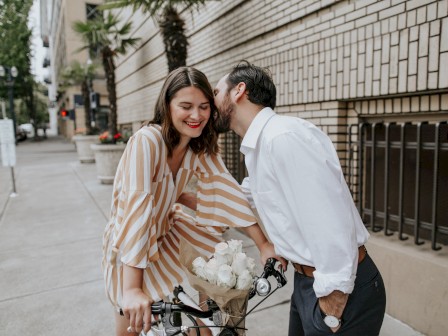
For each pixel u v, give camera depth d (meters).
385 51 2.66
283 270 1.52
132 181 1.36
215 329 1.53
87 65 15.32
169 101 1.40
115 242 1.33
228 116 1.46
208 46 5.49
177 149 1.54
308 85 3.45
